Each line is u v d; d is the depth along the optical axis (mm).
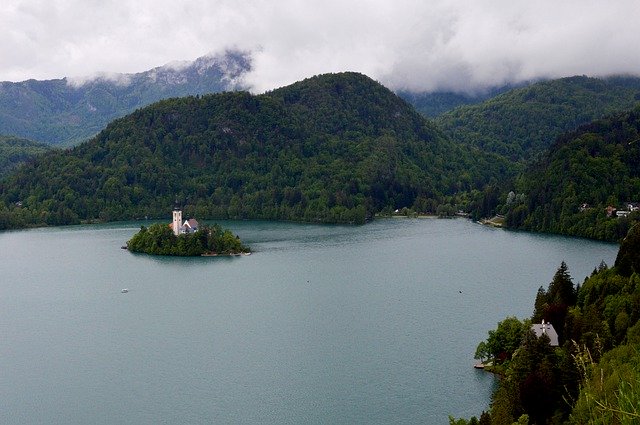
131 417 122938
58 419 123188
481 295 199875
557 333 134125
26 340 169750
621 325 115625
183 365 147875
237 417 121125
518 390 103562
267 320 181375
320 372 139875
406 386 130500
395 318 177250
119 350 159750
